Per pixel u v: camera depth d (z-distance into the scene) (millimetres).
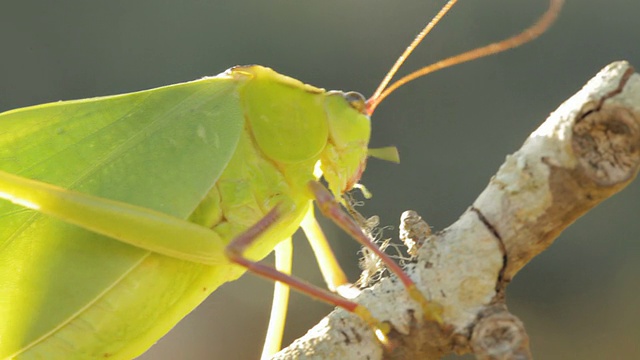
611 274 263
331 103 196
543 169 175
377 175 291
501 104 301
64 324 188
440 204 289
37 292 188
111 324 188
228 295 264
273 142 194
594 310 259
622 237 266
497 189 177
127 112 192
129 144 191
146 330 190
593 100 174
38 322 187
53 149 191
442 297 177
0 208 189
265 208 194
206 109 193
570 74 302
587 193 174
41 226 189
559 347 256
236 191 193
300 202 194
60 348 188
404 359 178
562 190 175
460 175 292
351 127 197
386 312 178
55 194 187
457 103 304
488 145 297
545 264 266
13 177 187
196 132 192
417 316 177
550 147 175
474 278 176
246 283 265
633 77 174
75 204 187
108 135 191
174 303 191
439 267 177
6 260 188
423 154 297
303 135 194
